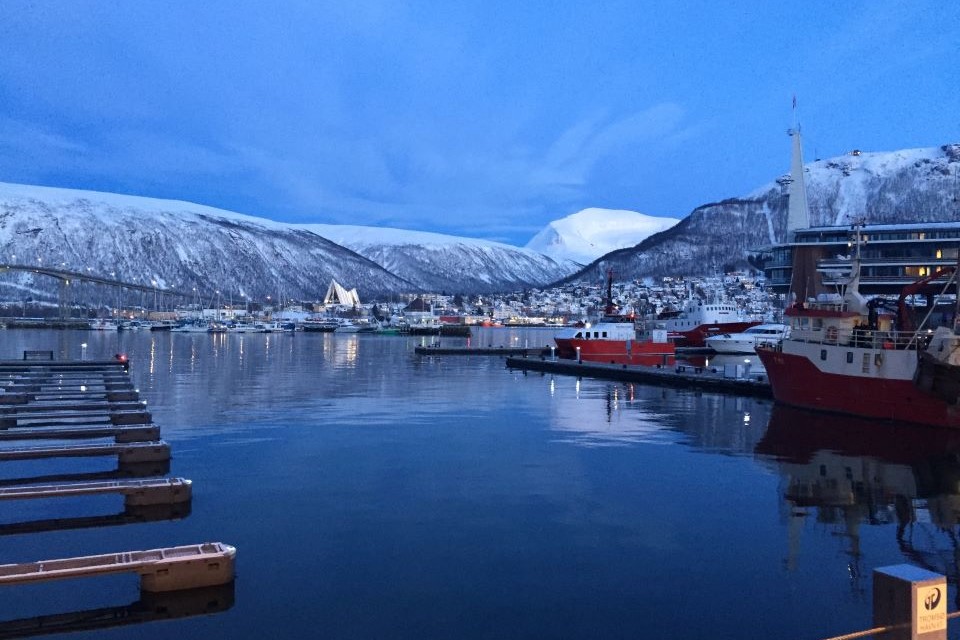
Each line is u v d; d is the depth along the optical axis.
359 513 20.08
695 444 30.94
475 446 30.22
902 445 30.62
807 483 23.89
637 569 15.94
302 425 35.56
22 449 24.81
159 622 13.30
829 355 39.50
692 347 117.56
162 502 20.73
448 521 19.36
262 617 13.52
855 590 14.84
